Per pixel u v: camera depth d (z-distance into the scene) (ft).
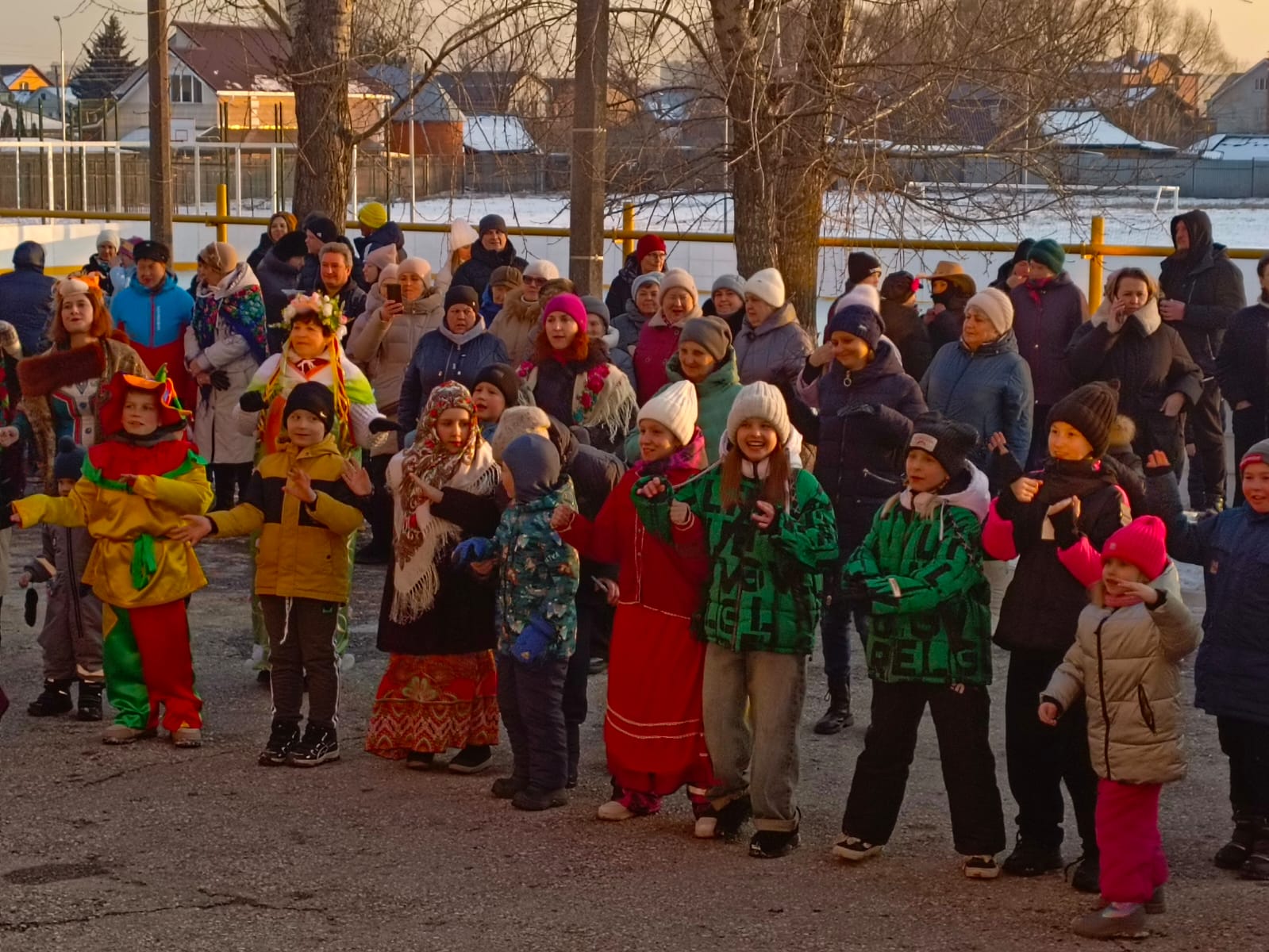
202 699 25.21
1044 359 33.37
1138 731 15.92
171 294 36.65
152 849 18.63
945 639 17.70
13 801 20.33
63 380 24.68
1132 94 47.42
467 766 21.72
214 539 37.63
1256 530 18.12
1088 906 16.89
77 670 24.13
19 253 42.42
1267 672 17.74
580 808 20.33
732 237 47.60
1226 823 19.76
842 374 24.45
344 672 26.71
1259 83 216.54
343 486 21.85
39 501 22.17
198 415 35.65
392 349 34.01
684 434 19.24
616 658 19.67
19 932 16.15
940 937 16.01
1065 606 17.30
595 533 19.61
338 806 20.25
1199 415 35.94
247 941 15.93
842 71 40.47
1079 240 46.16
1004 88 42.14
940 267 35.50
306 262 39.52
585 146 33.06
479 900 17.06
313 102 50.42
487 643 21.38
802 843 19.07
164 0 52.95
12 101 126.00
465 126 51.19
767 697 18.53
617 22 41.42
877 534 18.24
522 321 32.40
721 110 41.86
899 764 18.08
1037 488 17.48
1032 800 17.92
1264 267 33.12
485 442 21.47
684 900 17.08
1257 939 15.87
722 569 18.60
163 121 53.98
